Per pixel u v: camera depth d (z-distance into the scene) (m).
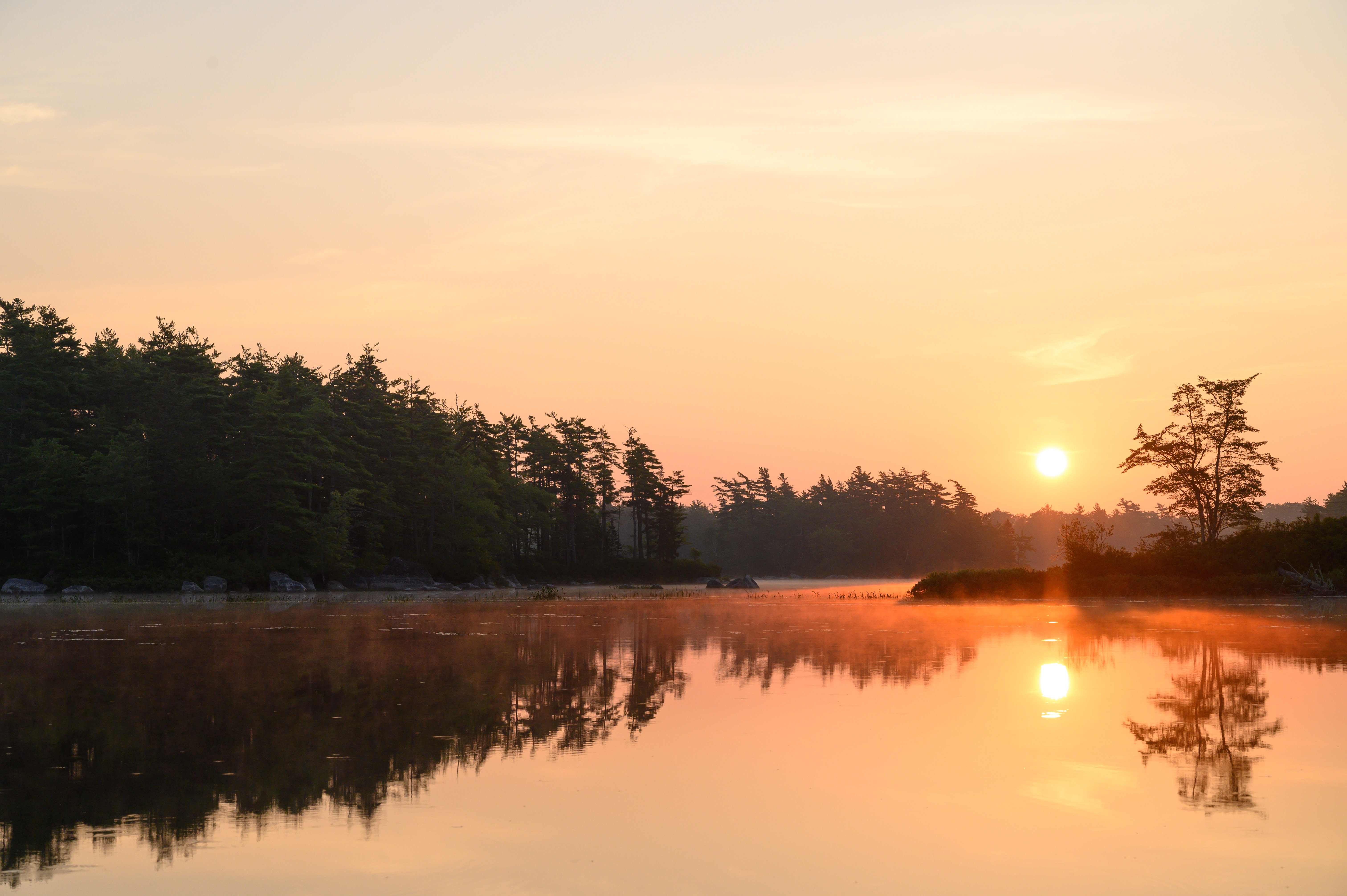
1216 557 60.81
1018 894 7.02
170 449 82.69
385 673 20.19
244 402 88.69
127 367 90.38
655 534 151.62
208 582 76.50
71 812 9.22
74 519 80.81
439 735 13.06
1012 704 15.48
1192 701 15.64
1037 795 9.70
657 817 9.00
